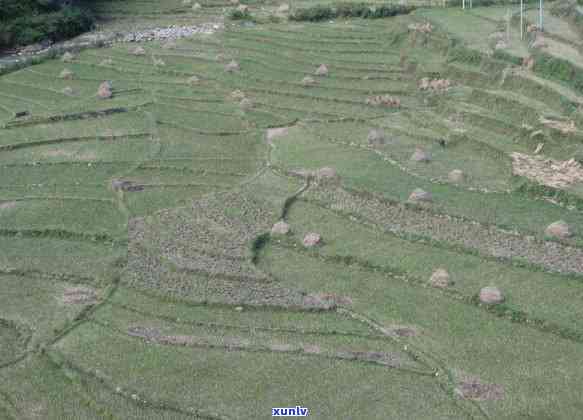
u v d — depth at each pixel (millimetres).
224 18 70625
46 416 20406
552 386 20578
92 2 77375
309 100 47250
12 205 33500
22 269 27766
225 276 26625
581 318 23359
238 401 20516
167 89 50750
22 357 22984
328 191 33344
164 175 36625
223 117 44938
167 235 29734
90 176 36781
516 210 30359
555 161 34281
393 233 29328
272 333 23594
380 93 47469
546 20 53969
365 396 20578
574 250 27219
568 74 41344
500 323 23625
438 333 23203
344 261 27656
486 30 55281
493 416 19516
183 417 20031
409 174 34625
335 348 22719
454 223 29672
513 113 40062
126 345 23250
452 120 41250
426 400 20328
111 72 55594
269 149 39250
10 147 40688
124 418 20047
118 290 26328
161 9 75625
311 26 65562
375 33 62031
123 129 43156
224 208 31984
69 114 45344
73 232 30484
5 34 63750
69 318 24719
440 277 25484
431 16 61500
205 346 23000
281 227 29547
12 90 51906
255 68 54219
